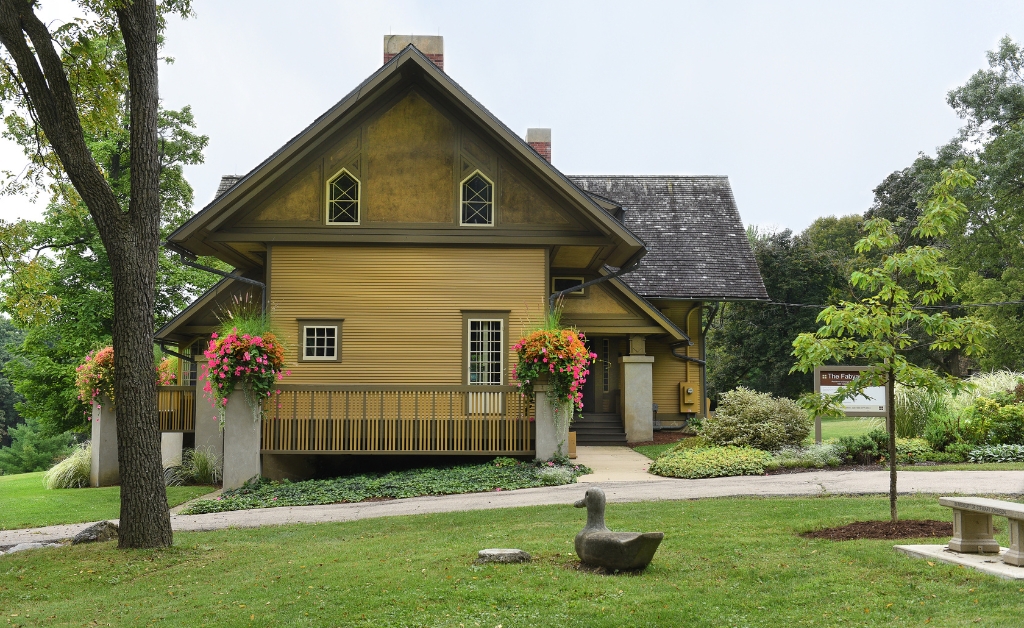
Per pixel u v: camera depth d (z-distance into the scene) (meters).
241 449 16.36
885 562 7.97
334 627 6.82
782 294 39.38
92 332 29.00
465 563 8.59
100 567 9.66
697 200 29.89
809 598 7.04
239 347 16.27
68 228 28.80
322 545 10.38
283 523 12.84
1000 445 17.28
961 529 8.12
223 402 16.42
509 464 16.62
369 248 18.25
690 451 17.44
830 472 15.59
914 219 46.53
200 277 30.61
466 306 18.17
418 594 7.51
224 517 13.83
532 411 17.14
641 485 14.73
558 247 18.95
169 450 20.94
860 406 17.25
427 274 18.23
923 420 18.78
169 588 8.54
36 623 7.57
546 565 8.38
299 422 16.97
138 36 10.98
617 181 30.56
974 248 38.22
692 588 7.43
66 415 29.94
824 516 10.66
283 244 18.16
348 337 18.08
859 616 6.53
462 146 18.31
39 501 17.52
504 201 18.25
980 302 37.47
